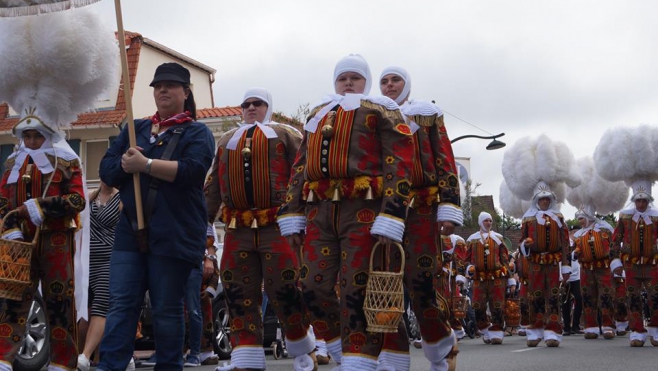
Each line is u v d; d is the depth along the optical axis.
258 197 7.23
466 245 16.42
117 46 6.71
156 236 5.55
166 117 5.94
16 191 6.24
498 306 14.97
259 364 7.25
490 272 15.12
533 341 13.23
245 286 7.29
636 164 14.58
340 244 5.70
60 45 6.31
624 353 11.24
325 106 5.87
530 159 14.30
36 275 6.22
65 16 6.42
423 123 6.79
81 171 6.42
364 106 5.72
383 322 5.34
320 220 5.73
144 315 10.14
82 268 6.68
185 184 5.63
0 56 6.29
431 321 6.77
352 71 6.16
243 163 7.28
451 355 7.25
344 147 5.67
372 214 5.61
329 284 5.75
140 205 5.57
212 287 10.40
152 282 5.59
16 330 6.13
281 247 7.20
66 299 6.21
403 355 6.40
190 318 9.92
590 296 16.36
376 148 5.71
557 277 13.08
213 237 10.14
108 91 6.76
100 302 8.36
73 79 6.45
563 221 13.15
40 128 6.31
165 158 5.68
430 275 6.71
